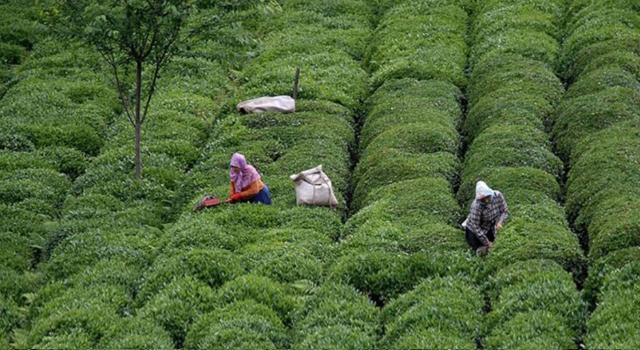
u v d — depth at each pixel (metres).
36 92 85.06
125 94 87.88
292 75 86.25
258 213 56.72
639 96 69.06
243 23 106.44
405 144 67.06
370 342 41.12
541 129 68.31
